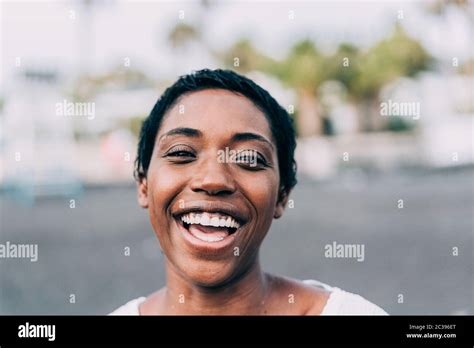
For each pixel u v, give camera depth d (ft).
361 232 9.25
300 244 8.69
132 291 6.77
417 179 14.98
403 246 8.12
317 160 17.87
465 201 11.25
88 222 10.93
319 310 2.13
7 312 6.02
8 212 11.60
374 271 7.16
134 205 12.78
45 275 7.45
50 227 10.28
